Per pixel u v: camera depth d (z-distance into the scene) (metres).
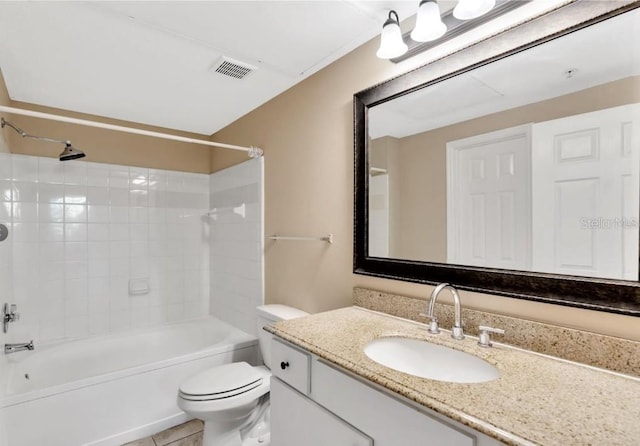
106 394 1.92
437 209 1.31
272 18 1.45
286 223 2.17
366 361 0.96
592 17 0.93
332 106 1.82
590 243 0.93
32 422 1.72
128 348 2.60
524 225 1.06
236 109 2.53
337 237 1.78
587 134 0.94
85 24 1.47
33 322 2.40
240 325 2.70
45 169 2.47
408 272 1.40
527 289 1.05
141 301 2.87
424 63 1.35
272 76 1.98
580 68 0.96
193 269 3.14
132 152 2.85
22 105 2.37
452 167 1.26
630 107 0.88
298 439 1.16
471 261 1.20
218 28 1.51
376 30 1.54
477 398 0.75
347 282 1.72
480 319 1.17
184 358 2.19
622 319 0.90
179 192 3.09
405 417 0.82
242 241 2.65
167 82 2.06
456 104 1.25
